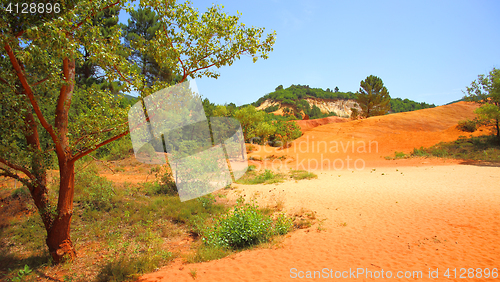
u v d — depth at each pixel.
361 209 8.20
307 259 4.84
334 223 7.09
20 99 4.11
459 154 20.80
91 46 3.88
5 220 6.34
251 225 6.12
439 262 4.34
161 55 3.98
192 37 4.15
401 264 4.37
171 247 5.88
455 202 8.19
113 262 4.64
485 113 21.41
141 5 4.09
